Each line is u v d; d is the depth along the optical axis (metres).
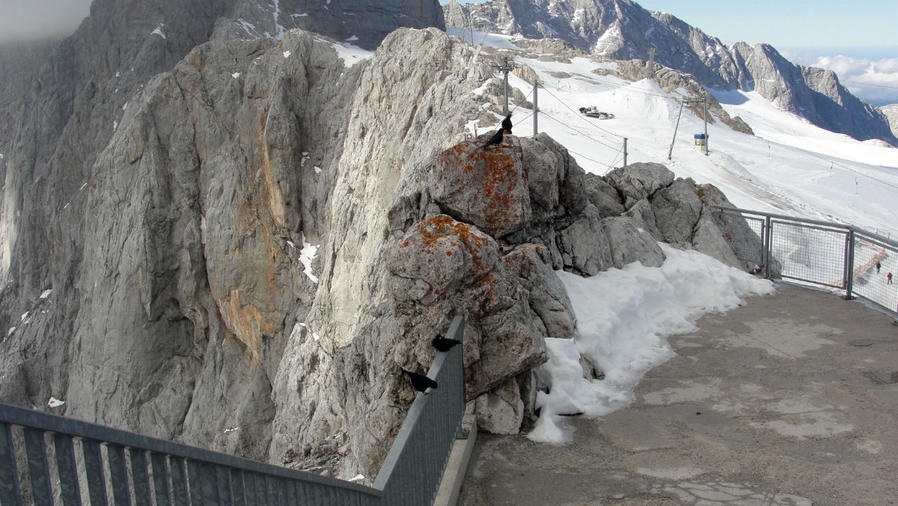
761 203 54.50
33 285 87.31
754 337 8.20
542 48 160.50
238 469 2.66
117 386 60.75
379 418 6.11
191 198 62.09
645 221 11.03
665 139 75.94
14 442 1.98
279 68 61.16
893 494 5.05
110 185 63.53
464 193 7.57
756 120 181.38
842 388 6.74
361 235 44.59
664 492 5.22
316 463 14.91
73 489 1.98
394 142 47.47
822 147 135.75
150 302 59.91
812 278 10.25
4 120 110.88
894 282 8.80
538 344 6.00
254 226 58.38
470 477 5.48
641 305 8.52
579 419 6.37
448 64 49.00
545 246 8.48
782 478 5.33
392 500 3.74
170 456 2.33
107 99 88.44
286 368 45.66
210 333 60.28
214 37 89.69
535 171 8.52
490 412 6.03
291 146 57.91
